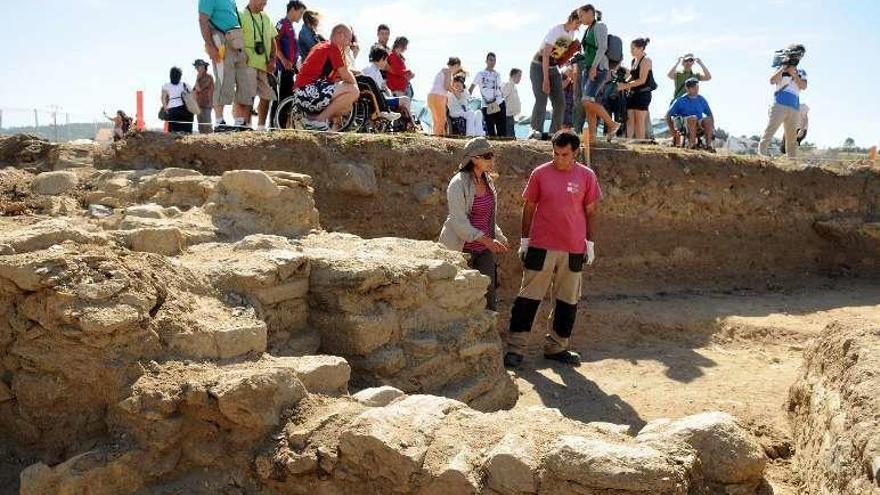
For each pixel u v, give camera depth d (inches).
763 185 422.6
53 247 152.3
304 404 145.9
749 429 210.7
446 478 127.3
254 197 235.5
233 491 139.6
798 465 188.9
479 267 249.8
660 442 136.5
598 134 453.1
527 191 256.2
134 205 239.1
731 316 333.1
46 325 143.3
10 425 151.7
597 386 249.6
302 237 237.3
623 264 381.1
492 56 440.5
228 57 320.8
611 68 399.5
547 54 379.2
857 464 135.9
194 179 248.1
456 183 243.3
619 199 381.4
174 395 140.4
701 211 403.2
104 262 150.1
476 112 445.1
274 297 180.2
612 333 316.5
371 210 320.8
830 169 447.8
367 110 352.2
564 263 258.8
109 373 140.9
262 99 345.1
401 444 130.9
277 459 137.3
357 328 184.2
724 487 137.7
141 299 147.8
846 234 428.1
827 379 187.0
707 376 262.7
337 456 134.3
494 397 214.7
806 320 336.5
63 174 257.9
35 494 131.0
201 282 169.8
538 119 393.1
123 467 135.5
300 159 308.8
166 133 299.4
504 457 126.8
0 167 279.6
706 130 468.8
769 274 415.8
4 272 143.7
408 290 197.9
